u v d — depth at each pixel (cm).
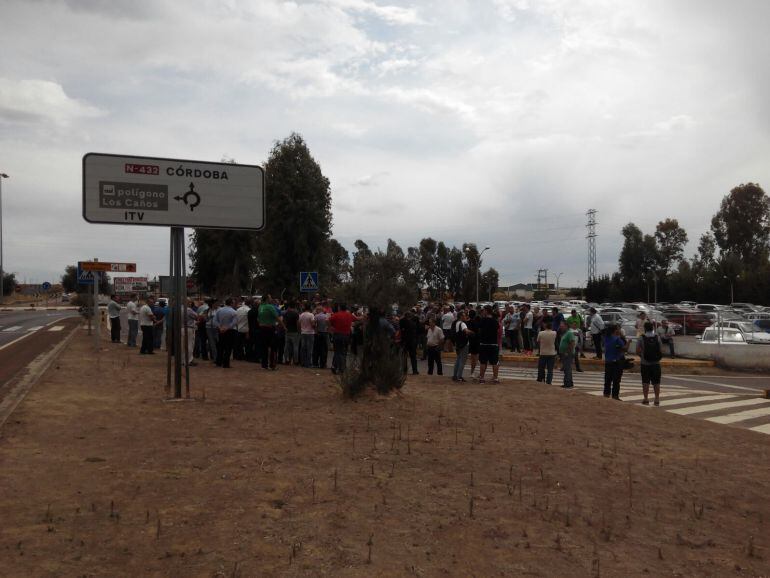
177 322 1091
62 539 455
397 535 492
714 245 10050
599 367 2277
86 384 1218
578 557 478
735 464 802
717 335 2527
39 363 1691
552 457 768
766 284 7069
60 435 776
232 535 471
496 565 452
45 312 6344
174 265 1104
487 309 1503
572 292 15025
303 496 570
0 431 780
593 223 11644
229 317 1609
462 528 518
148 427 842
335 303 1523
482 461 731
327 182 4122
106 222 1059
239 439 782
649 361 1390
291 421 907
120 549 441
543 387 1405
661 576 457
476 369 2061
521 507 582
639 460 788
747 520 600
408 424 909
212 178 1123
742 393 1667
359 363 1148
